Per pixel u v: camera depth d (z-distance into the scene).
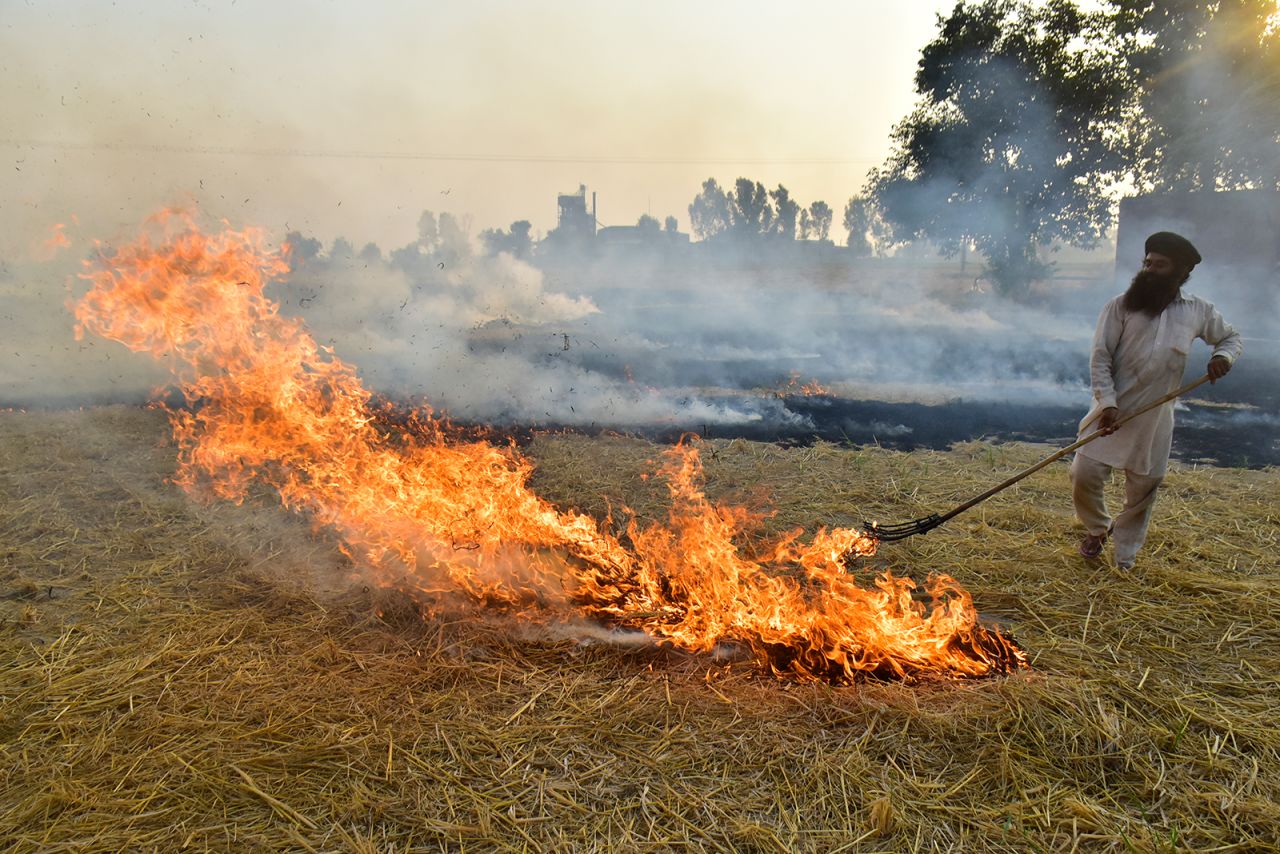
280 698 3.36
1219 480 6.59
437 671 3.58
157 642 3.82
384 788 2.86
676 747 3.08
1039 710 3.25
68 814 2.71
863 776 2.92
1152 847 2.60
